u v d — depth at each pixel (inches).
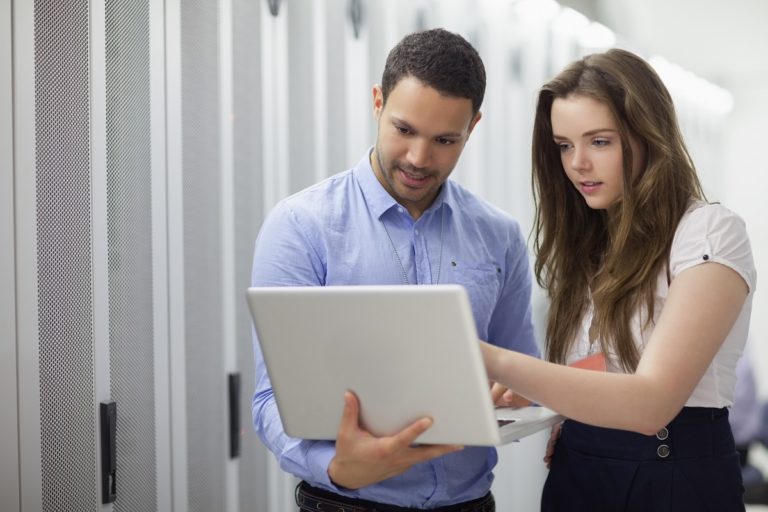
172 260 72.6
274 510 83.8
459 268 59.9
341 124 89.0
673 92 172.4
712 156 200.2
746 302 56.0
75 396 64.6
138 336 69.8
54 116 62.5
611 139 56.4
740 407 139.9
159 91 70.9
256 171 80.3
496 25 116.8
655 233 55.7
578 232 63.8
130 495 69.5
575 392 47.7
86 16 64.6
